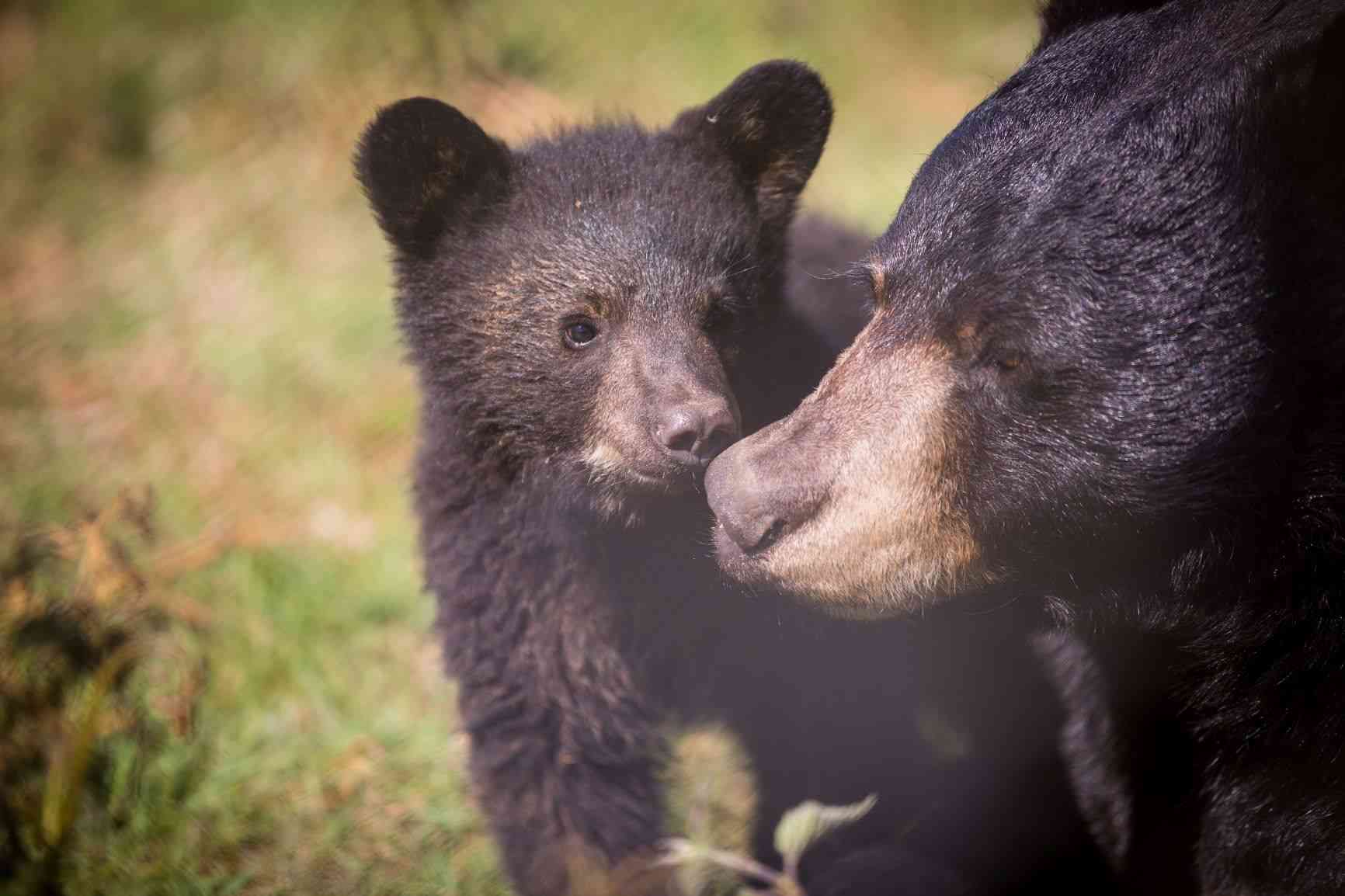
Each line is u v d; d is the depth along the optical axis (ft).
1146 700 26.55
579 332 31.50
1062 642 29.27
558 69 69.67
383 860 32.68
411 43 66.39
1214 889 26.02
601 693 31.91
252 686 37.60
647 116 67.36
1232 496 22.04
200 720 36.09
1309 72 20.98
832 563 23.48
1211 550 22.67
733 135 34.42
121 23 72.08
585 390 31.30
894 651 31.50
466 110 63.57
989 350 22.27
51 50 72.23
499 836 31.50
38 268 61.16
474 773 32.17
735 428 29.40
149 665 36.58
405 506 45.11
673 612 31.94
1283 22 21.66
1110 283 21.45
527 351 31.68
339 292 57.00
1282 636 23.21
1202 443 21.66
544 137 36.68
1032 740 31.14
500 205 33.04
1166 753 26.76
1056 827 31.09
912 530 23.13
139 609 36.09
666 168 33.35
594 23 71.56
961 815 32.58
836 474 23.26
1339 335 21.29
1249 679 23.82
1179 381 21.43
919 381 22.89
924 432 22.82
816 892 31.32
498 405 32.04
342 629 40.27
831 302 38.09
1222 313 21.22
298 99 66.08
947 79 74.38
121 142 67.87
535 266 31.81
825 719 32.58
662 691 32.99
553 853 30.83
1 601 36.01
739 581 24.95
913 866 30.81
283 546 42.93
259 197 62.90
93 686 33.96
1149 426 21.66
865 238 43.16
